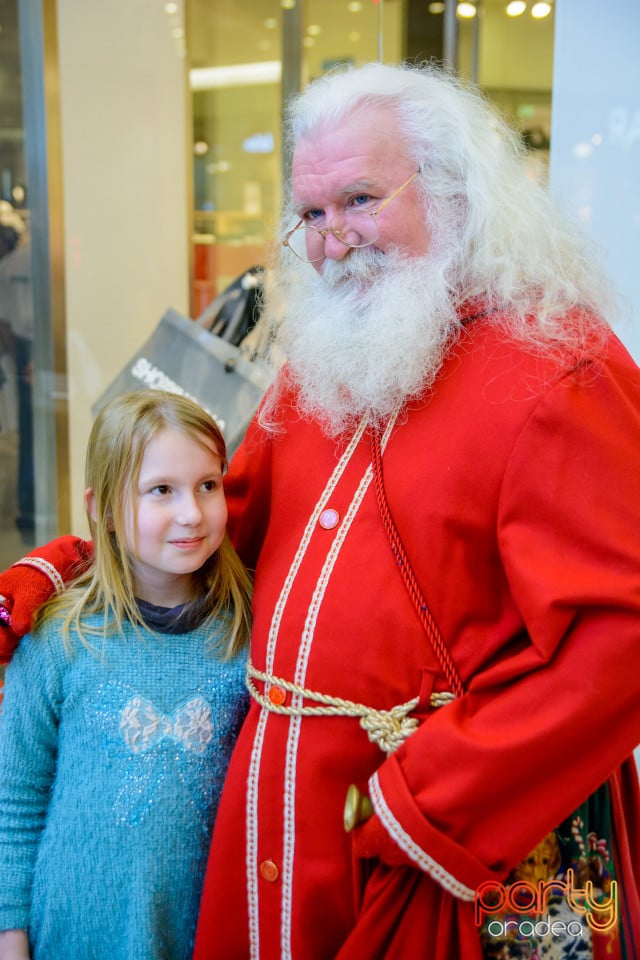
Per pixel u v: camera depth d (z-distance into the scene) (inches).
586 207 64.2
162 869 41.2
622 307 52.2
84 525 122.9
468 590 38.2
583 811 39.2
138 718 42.1
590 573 34.4
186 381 72.2
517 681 35.8
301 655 39.7
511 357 38.3
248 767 40.9
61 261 117.5
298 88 134.3
